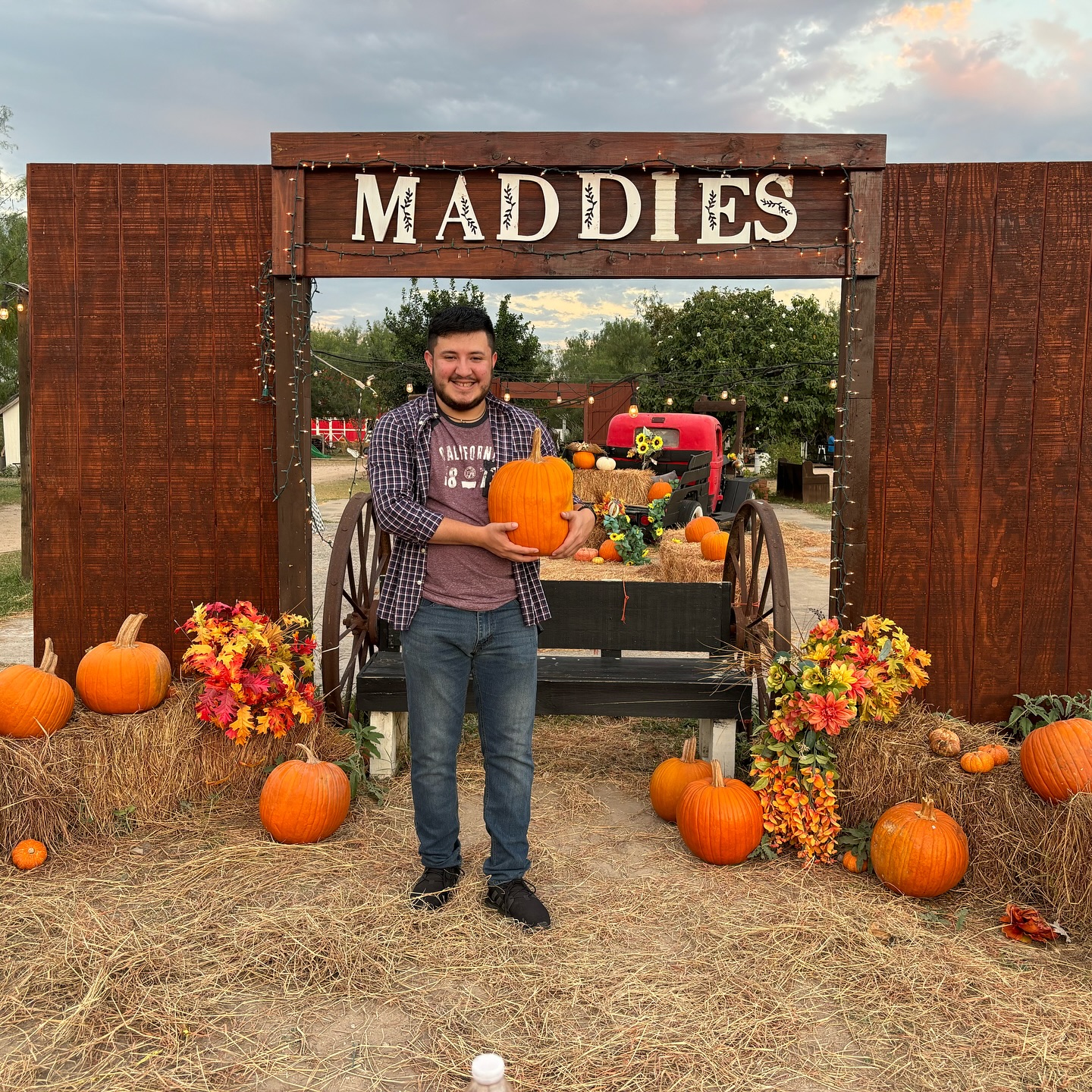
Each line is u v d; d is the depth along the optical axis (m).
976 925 2.81
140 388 3.93
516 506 2.66
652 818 3.61
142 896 2.86
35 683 3.34
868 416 3.73
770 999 2.40
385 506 2.63
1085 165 3.70
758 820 3.20
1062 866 2.86
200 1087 2.06
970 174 3.71
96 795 3.30
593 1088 2.06
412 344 22.42
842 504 3.77
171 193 3.84
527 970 2.51
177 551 3.99
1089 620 3.86
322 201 3.71
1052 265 3.74
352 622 4.17
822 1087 2.08
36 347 3.91
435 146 3.65
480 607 2.71
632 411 13.57
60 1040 2.20
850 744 3.33
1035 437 3.80
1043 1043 2.23
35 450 3.94
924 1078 2.11
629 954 2.60
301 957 2.54
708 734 4.00
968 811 3.09
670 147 3.64
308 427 3.86
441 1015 2.32
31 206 3.85
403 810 3.58
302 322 3.78
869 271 3.66
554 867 3.14
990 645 3.87
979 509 3.83
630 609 4.13
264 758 3.52
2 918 2.72
